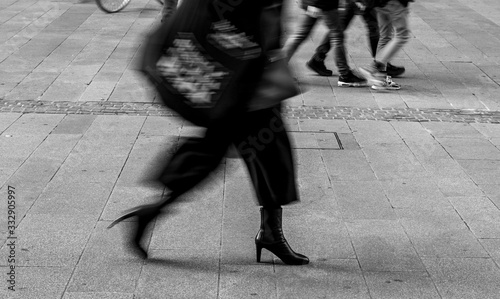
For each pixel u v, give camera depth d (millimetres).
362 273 4219
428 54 9344
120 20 10812
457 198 5266
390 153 6129
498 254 4477
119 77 8062
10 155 5875
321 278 4156
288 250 4254
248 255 4406
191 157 3988
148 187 5289
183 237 4602
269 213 4211
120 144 6164
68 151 5988
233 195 5219
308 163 5859
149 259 4324
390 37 7918
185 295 3955
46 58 8773
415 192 5355
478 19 11445
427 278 4180
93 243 4496
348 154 6086
